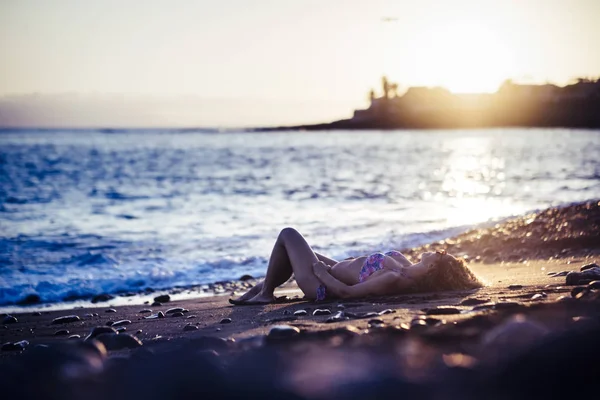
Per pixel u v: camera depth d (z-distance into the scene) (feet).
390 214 53.16
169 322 19.02
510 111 495.00
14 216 55.26
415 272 19.60
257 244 40.52
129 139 346.13
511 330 10.94
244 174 106.93
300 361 10.74
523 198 62.39
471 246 36.06
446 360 10.11
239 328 16.37
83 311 24.17
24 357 10.88
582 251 31.40
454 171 109.81
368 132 538.47
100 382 9.68
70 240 42.24
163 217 53.78
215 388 9.12
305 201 64.54
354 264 20.54
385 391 8.63
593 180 76.59
